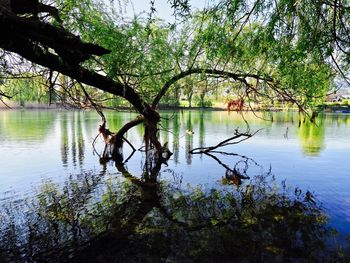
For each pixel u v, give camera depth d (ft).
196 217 30.19
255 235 25.88
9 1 17.90
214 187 40.34
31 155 60.49
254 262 21.56
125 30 39.60
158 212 31.63
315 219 29.01
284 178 44.32
